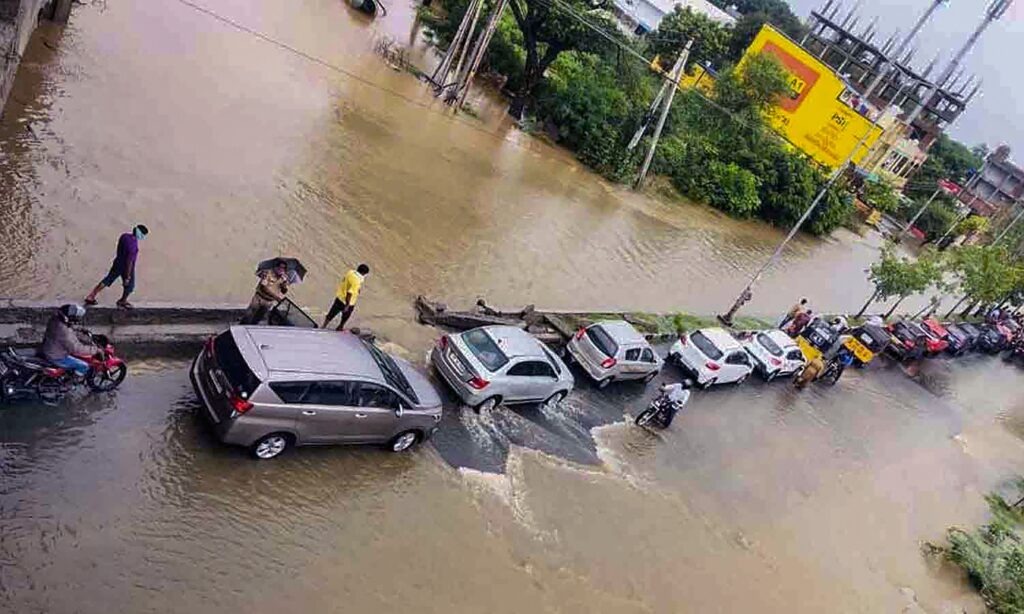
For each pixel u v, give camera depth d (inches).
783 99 2298.2
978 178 4060.0
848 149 2260.1
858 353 1185.4
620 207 1453.0
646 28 3041.3
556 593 470.6
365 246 775.1
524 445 594.9
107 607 313.3
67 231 557.0
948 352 1531.7
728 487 713.0
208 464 403.2
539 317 778.2
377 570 412.2
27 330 410.9
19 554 312.5
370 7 1819.6
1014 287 1760.6
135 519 354.0
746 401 909.2
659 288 1129.4
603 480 610.9
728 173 1841.8
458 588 431.5
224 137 853.8
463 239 924.0
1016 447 1210.0
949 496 919.0
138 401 414.9
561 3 1476.4
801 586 620.1
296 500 420.2
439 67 1545.3
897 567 718.5
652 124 1706.4
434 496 488.7
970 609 702.5
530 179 1318.9
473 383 558.9
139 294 527.2
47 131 680.4
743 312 1217.4
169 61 986.1
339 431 442.0
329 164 934.4
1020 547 827.4
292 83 1151.6
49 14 877.2
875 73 3127.5
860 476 867.4
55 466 354.3
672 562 563.2
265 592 362.0
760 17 2955.2
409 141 1176.8
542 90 1742.1
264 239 685.3
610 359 719.1
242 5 1416.1
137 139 749.3
